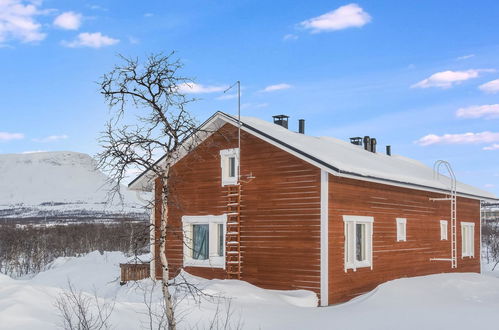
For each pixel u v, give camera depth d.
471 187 28.23
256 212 18.16
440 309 13.81
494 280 19.48
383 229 19.55
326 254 16.42
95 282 21.97
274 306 14.64
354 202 17.97
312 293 16.50
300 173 17.23
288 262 17.23
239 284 16.81
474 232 27.72
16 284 12.45
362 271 18.08
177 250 19.95
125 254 32.03
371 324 12.24
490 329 11.52
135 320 11.80
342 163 17.19
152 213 20.27
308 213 16.92
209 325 12.01
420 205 22.38
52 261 35.34
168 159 10.48
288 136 19.28
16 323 9.91
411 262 21.30
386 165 22.19
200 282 17.25
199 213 19.56
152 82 10.21
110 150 10.17
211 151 19.48
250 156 18.50
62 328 10.13
